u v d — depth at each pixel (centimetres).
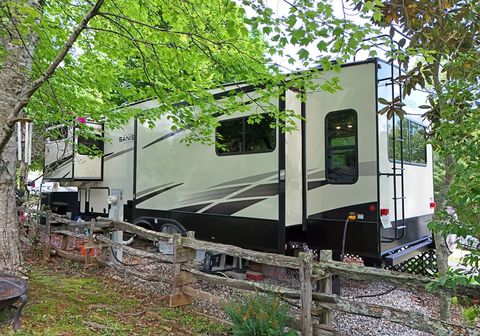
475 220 195
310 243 478
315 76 391
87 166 834
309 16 300
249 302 300
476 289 220
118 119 676
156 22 412
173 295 386
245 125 510
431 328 229
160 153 634
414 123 542
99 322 337
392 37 355
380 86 439
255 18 321
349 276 278
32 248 651
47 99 570
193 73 494
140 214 666
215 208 542
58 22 434
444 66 310
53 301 384
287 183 467
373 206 430
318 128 478
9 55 379
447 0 326
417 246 508
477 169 193
